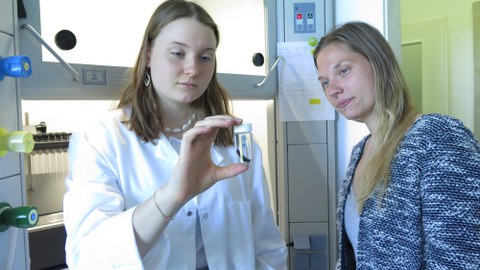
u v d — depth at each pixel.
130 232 0.62
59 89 0.86
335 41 0.85
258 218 0.98
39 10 0.83
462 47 2.30
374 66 0.81
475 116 2.27
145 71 0.83
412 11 2.49
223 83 1.22
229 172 0.65
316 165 1.47
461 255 0.62
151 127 0.84
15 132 0.64
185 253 0.81
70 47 0.90
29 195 0.92
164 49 0.75
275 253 0.98
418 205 0.70
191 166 0.60
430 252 0.66
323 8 1.44
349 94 0.84
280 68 1.44
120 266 0.63
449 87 2.36
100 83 0.94
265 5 1.40
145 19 1.12
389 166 0.75
